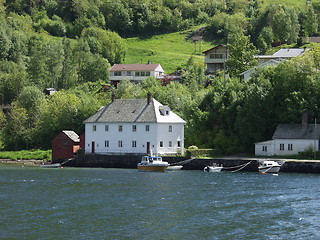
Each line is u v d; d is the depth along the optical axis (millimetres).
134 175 178375
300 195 129250
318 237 90562
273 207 114000
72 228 95812
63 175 178375
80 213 107875
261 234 92312
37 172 191000
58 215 106000
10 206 114938
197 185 148750
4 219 102312
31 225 97812
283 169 187250
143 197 126938
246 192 134375
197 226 97562
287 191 135875
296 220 102000
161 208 113062
